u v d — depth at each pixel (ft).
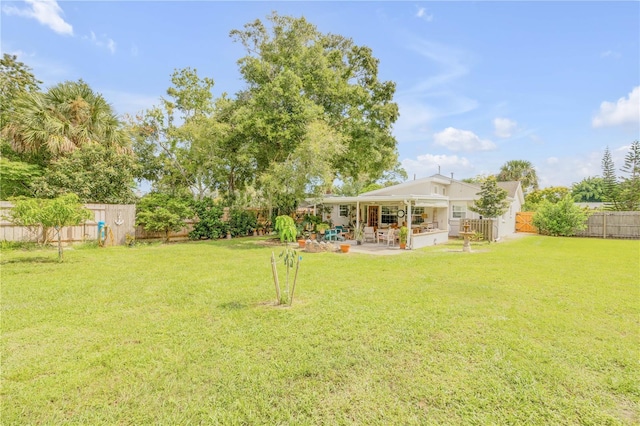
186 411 8.80
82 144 48.83
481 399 9.41
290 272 27.35
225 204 63.46
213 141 56.34
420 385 10.07
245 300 18.93
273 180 49.11
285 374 10.66
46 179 44.42
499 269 29.22
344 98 58.90
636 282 23.98
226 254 38.06
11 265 29.17
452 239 63.26
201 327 14.64
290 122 50.14
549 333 14.14
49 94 49.88
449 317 16.11
